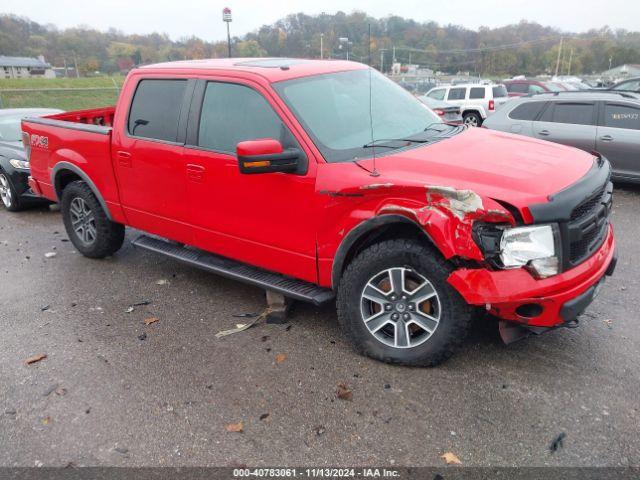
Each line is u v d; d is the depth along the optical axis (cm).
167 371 371
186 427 314
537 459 278
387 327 368
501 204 304
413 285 344
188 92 440
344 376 355
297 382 351
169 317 451
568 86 2347
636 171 833
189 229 455
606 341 383
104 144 505
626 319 414
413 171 340
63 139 554
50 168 581
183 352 395
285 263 396
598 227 340
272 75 402
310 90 404
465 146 382
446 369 355
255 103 398
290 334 414
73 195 571
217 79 423
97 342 414
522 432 297
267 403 332
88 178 534
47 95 2233
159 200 471
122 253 612
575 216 317
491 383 339
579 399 321
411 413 316
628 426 298
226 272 432
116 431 313
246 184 396
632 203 776
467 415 312
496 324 407
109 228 557
